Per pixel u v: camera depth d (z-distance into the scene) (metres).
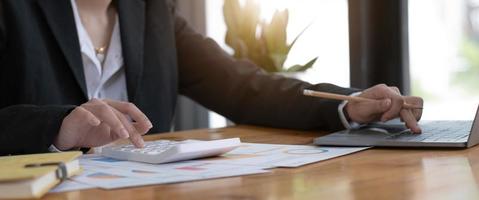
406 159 0.69
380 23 1.76
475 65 1.75
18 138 0.78
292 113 1.14
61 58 1.21
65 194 0.52
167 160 0.69
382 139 0.81
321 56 1.94
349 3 1.82
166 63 1.39
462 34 1.76
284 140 0.96
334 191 0.50
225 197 0.49
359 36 1.80
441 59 1.77
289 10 1.98
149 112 1.34
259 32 1.88
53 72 1.20
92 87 1.28
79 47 1.23
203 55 1.45
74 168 0.60
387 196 0.48
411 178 0.56
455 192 0.48
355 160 0.69
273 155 0.74
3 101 1.18
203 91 1.42
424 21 1.77
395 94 0.98
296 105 1.14
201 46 1.46
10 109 0.83
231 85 1.34
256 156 0.73
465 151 0.75
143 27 1.37
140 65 1.32
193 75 1.45
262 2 1.99
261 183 0.55
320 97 1.07
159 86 1.37
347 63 1.88
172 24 1.45
